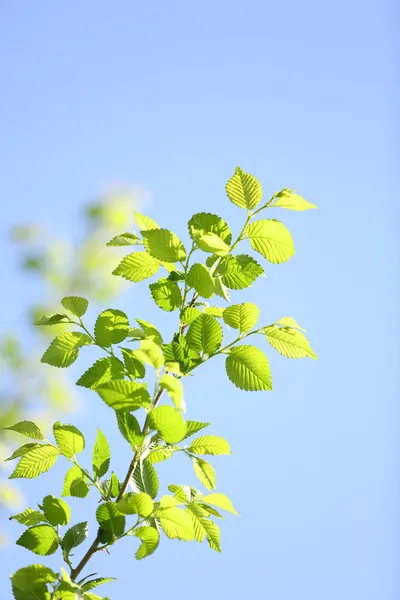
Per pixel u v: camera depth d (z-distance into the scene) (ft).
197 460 4.39
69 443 4.39
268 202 4.50
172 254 4.47
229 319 4.47
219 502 4.42
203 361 4.42
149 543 4.26
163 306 4.51
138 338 4.40
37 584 4.17
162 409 4.19
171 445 4.40
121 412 4.29
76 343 4.47
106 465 4.40
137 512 4.25
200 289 4.45
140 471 4.39
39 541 4.34
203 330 4.44
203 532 4.35
